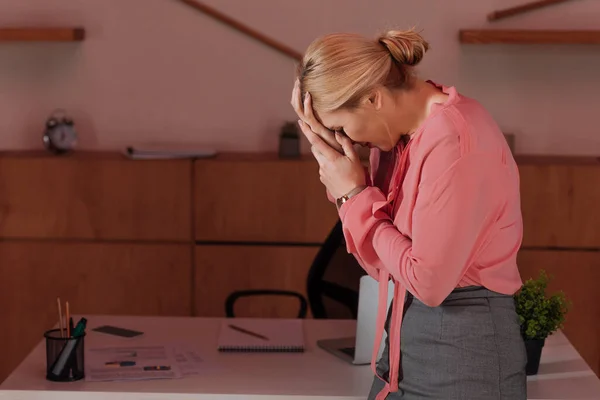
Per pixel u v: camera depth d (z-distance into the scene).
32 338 3.82
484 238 1.64
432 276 1.60
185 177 3.70
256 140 4.00
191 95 3.98
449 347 1.69
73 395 2.04
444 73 3.92
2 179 3.72
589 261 3.66
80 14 3.92
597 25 3.84
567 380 2.14
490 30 3.68
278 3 3.89
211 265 3.75
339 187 1.83
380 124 1.74
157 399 2.04
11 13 3.93
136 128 4.01
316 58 1.72
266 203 3.71
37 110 4.00
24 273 3.77
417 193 1.67
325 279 3.09
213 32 3.92
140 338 2.47
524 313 2.14
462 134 1.62
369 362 2.26
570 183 3.63
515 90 3.93
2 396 2.05
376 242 1.73
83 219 3.74
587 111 3.94
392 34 1.73
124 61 3.96
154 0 3.90
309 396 2.04
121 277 3.77
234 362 2.27
